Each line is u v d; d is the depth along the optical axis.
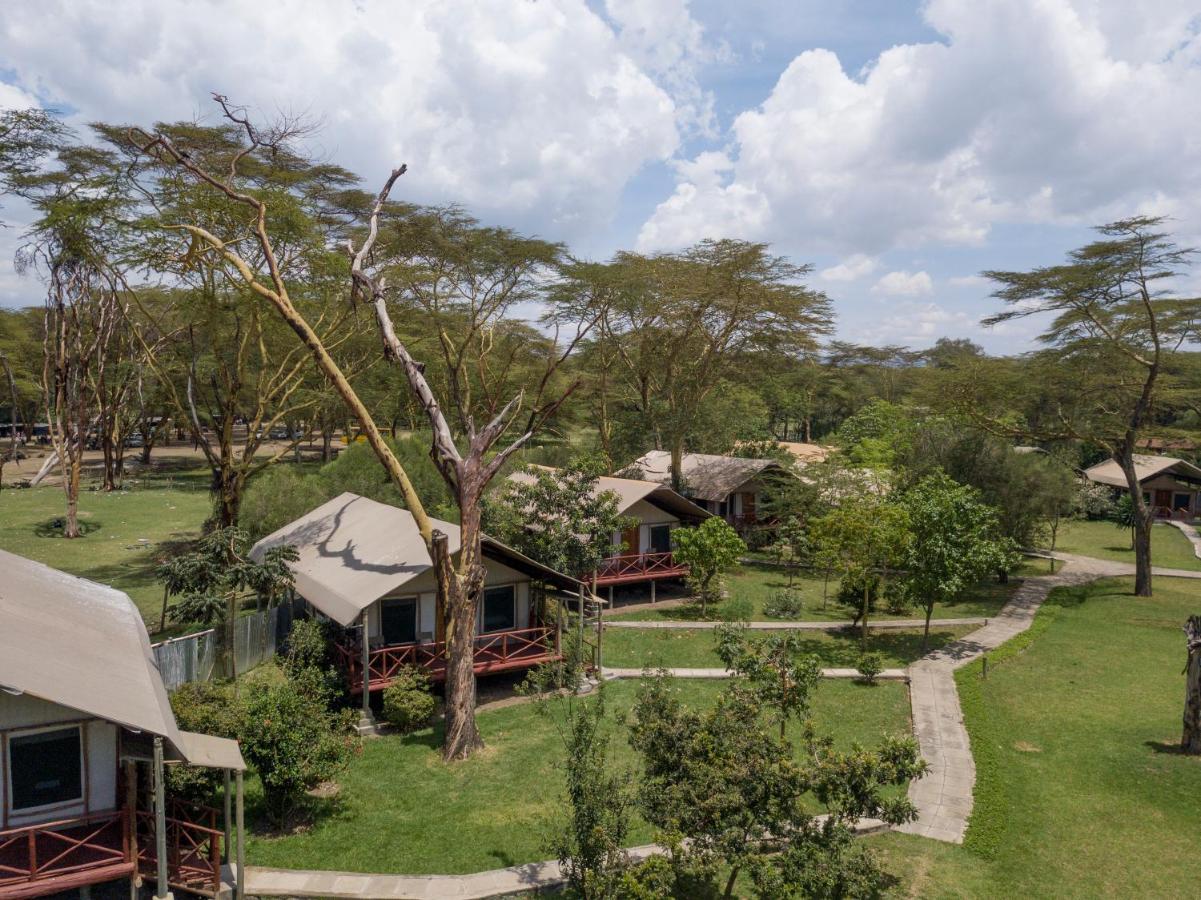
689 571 33.50
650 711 12.63
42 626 12.66
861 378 93.00
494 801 16.12
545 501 29.39
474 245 37.12
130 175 26.92
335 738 15.79
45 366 49.19
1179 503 59.81
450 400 52.50
